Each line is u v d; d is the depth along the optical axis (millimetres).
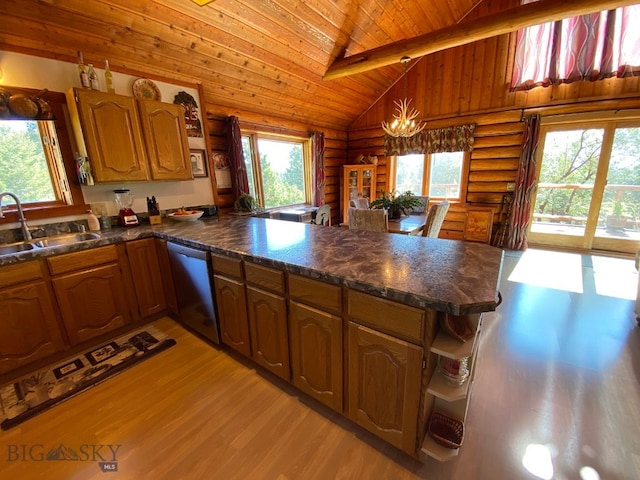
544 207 4465
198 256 1906
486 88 4375
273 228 2299
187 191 3152
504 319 2391
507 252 4301
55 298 1894
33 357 1833
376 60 3326
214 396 1646
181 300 2270
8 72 1943
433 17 3746
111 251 2131
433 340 1063
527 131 4105
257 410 1541
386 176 5605
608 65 3475
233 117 3574
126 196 2605
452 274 1179
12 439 1399
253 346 1757
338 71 3666
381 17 3234
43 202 2250
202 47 2680
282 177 4820
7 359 1738
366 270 1246
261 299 1587
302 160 5168
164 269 2367
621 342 2037
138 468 1245
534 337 2125
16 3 1769
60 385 1742
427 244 1675
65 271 1915
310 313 1365
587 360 1854
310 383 1493
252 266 1583
